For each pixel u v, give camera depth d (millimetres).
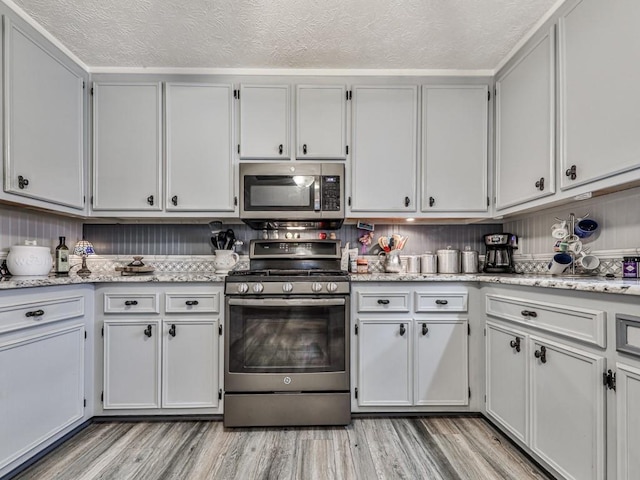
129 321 1964
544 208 1937
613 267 1676
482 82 2275
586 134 1483
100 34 1881
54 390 1688
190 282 1978
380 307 2018
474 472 1521
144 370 1965
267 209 2191
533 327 1531
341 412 1927
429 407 2031
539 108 1789
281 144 2236
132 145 2205
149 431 1887
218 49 2025
